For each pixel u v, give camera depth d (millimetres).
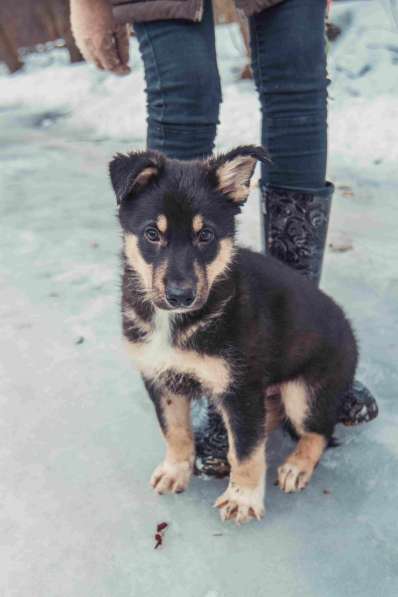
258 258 1218
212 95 1270
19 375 1390
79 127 3023
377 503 1116
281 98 1278
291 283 1206
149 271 1100
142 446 1230
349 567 1026
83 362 1422
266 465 1200
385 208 2033
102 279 1704
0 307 1604
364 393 1269
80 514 1113
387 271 1700
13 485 1158
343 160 2373
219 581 1015
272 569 1028
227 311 1096
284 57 1246
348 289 1634
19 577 1026
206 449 1186
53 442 1237
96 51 1431
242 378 1103
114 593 1005
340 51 2984
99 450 1223
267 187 1354
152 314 1110
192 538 1076
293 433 1239
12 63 3875
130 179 1074
